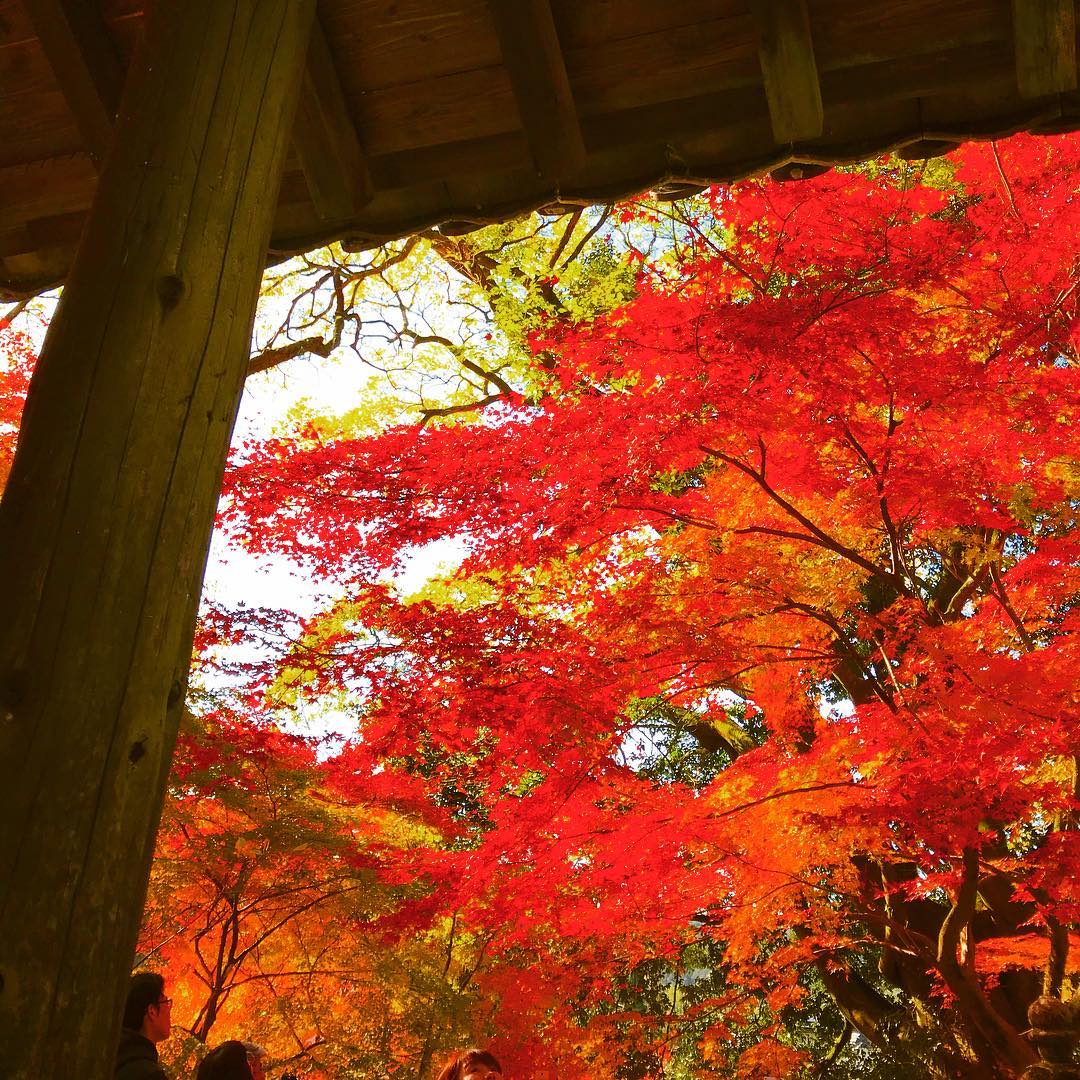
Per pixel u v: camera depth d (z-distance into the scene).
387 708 5.76
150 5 1.96
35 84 2.82
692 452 6.07
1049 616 7.27
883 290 5.17
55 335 1.63
